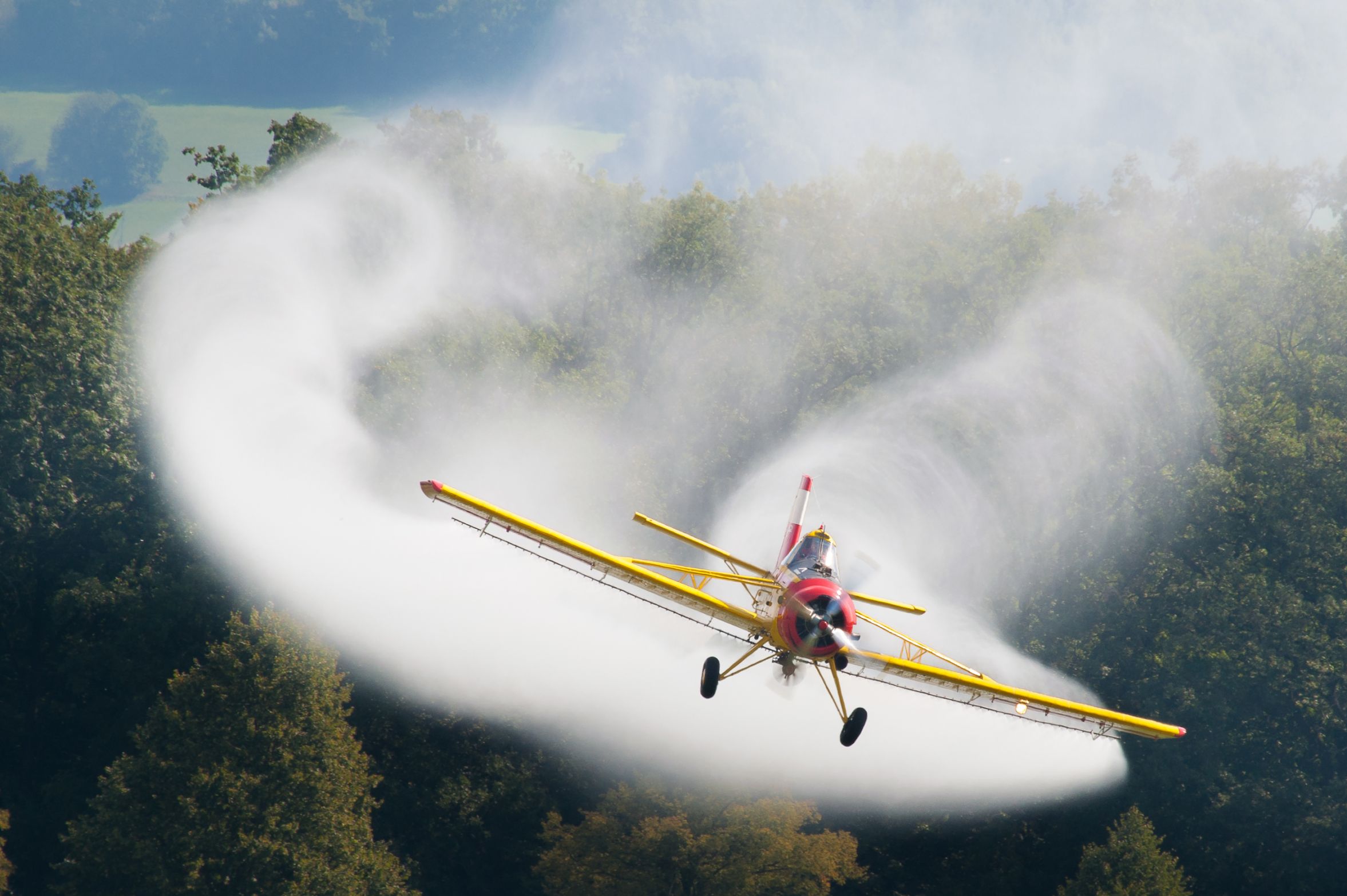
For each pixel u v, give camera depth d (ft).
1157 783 261.24
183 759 209.26
